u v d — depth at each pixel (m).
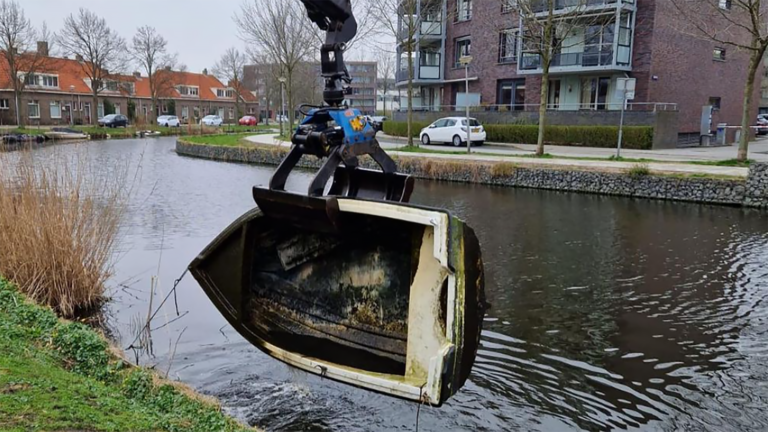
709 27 22.20
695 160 16.27
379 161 3.76
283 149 23.12
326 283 3.84
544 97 18.31
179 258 8.54
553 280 7.38
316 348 3.78
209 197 14.36
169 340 5.48
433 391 2.85
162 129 43.47
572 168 15.16
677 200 13.41
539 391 4.54
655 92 23.25
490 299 6.65
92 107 51.09
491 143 24.83
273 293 4.06
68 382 3.38
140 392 3.83
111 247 7.77
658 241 9.45
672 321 5.98
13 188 6.48
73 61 51.78
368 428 4.02
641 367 4.96
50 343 4.23
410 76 22.09
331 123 3.71
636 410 4.27
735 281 7.30
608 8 22.25
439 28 30.92
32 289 5.98
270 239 4.04
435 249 2.73
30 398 2.92
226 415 3.84
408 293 3.50
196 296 6.77
